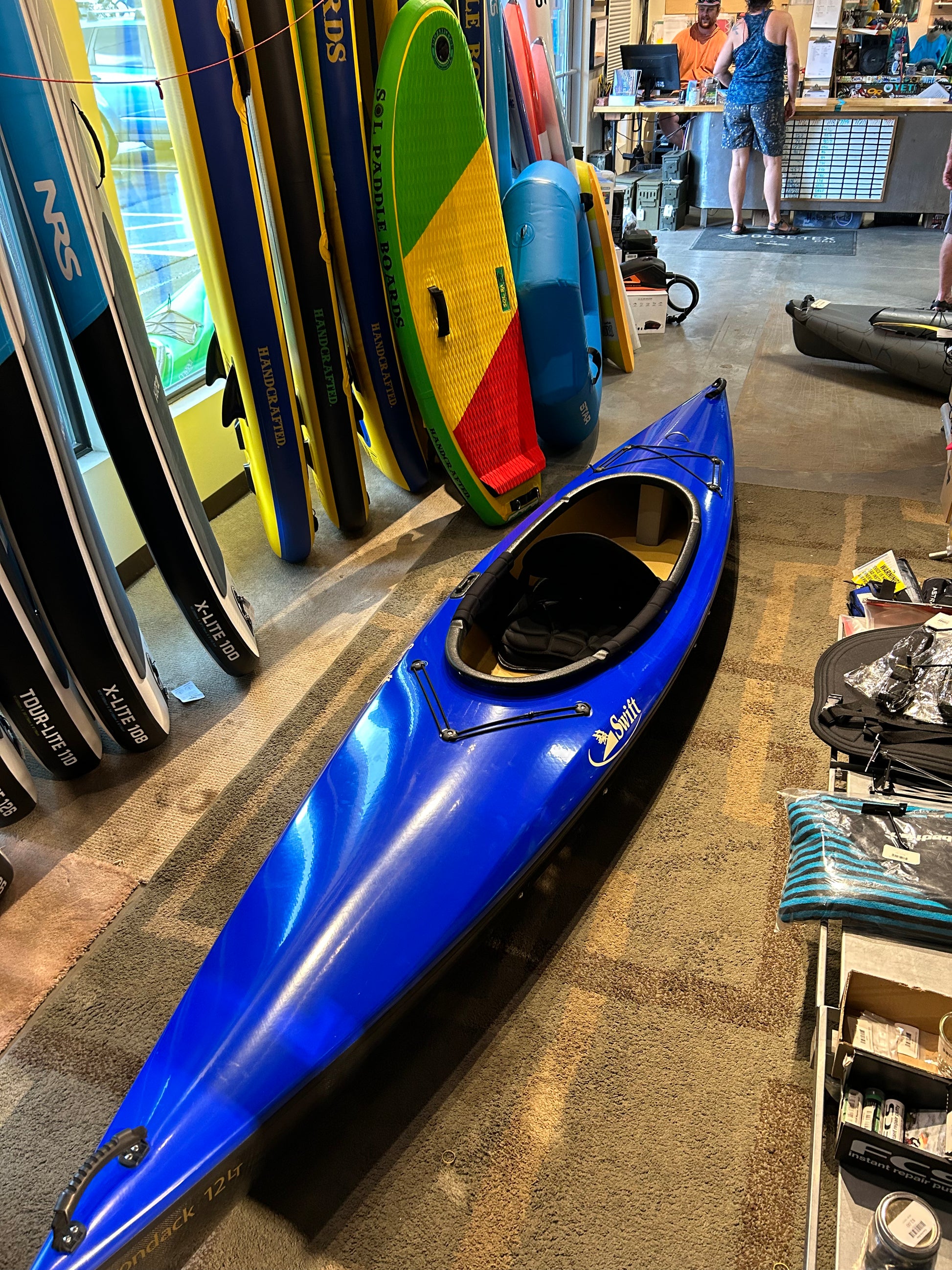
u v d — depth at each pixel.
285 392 2.74
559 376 3.49
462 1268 1.36
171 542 2.31
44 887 2.02
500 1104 1.56
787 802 2.00
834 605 2.76
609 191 5.66
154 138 3.21
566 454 3.82
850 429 3.85
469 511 3.44
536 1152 1.49
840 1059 1.32
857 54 7.16
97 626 2.15
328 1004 1.41
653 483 2.62
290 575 3.10
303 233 2.70
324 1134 1.53
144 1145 1.25
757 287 5.66
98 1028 1.73
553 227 3.46
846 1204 1.24
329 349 2.88
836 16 6.64
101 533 2.27
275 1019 1.38
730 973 1.75
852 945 1.45
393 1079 1.60
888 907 1.44
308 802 1.74
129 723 2.31
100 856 2.09
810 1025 1.66
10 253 2.05
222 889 1.99
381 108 2.71
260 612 2.91
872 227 7.12
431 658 2.02
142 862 2.07
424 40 2.76
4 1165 1.53
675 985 1.74
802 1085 1.56
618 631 2.24
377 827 1.63
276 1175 1.48
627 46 7.32
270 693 2.56
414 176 2.83
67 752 2.24
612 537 2.86
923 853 1.51
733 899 1.90
